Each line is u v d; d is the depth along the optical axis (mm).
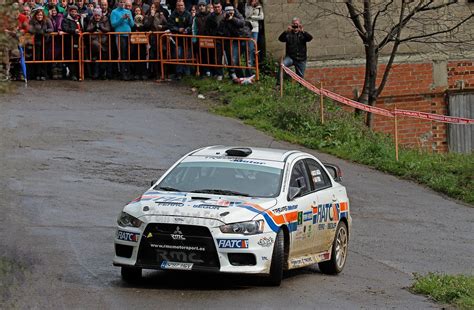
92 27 54625
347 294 22422
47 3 54438
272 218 21422
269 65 55188
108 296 20047
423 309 21438
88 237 26391
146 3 56750
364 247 30203
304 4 55469
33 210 29188
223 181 22875
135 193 33031
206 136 44281
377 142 46562
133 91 52969
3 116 43469
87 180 34312
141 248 20906
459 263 28891
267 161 23734
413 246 30953
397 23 54688
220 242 20594
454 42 51656
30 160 36250
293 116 47875
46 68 54469
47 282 20766
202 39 54750
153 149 40688
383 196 38406
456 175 42656
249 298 20594
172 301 19922
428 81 56719
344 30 55719
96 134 42281
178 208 21031
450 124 56844
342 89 55844
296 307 20094
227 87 53531
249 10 54438
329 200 24875
